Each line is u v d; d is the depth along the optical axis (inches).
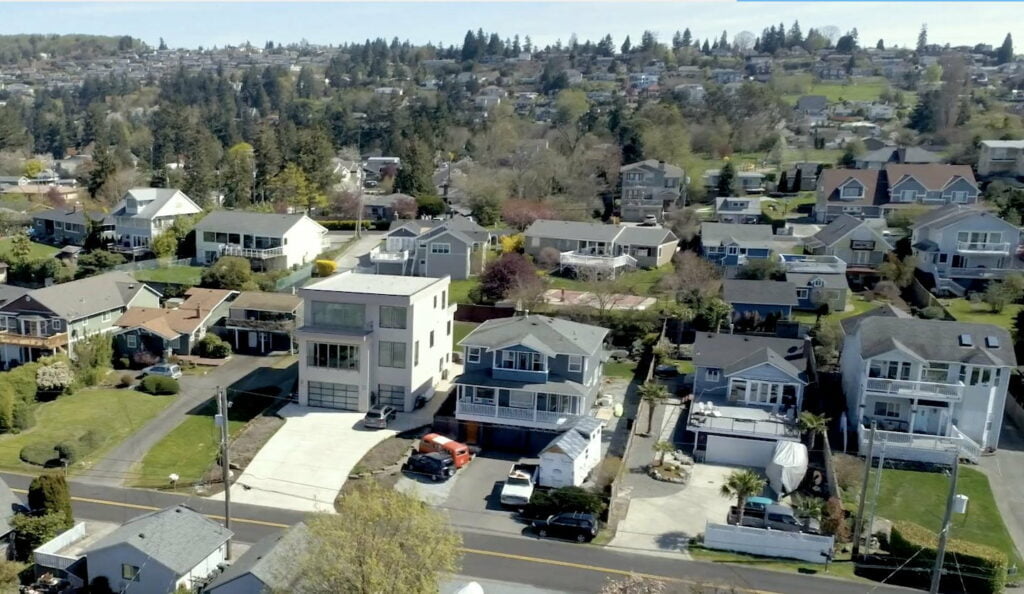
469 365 1977.1
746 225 3371.1
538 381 1910.7
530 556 1455.5
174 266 3447.3
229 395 2223.2
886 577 1413.6
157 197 3730.3
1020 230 3147.1
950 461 1822.1
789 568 1435.8
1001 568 1366.9
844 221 3284.9
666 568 1427.2
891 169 3846.0
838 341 2356.1
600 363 2159.2
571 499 1567.4
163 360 2464.3
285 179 4313.5
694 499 1676.9
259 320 2586.1
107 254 3383.4
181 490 1701.5
